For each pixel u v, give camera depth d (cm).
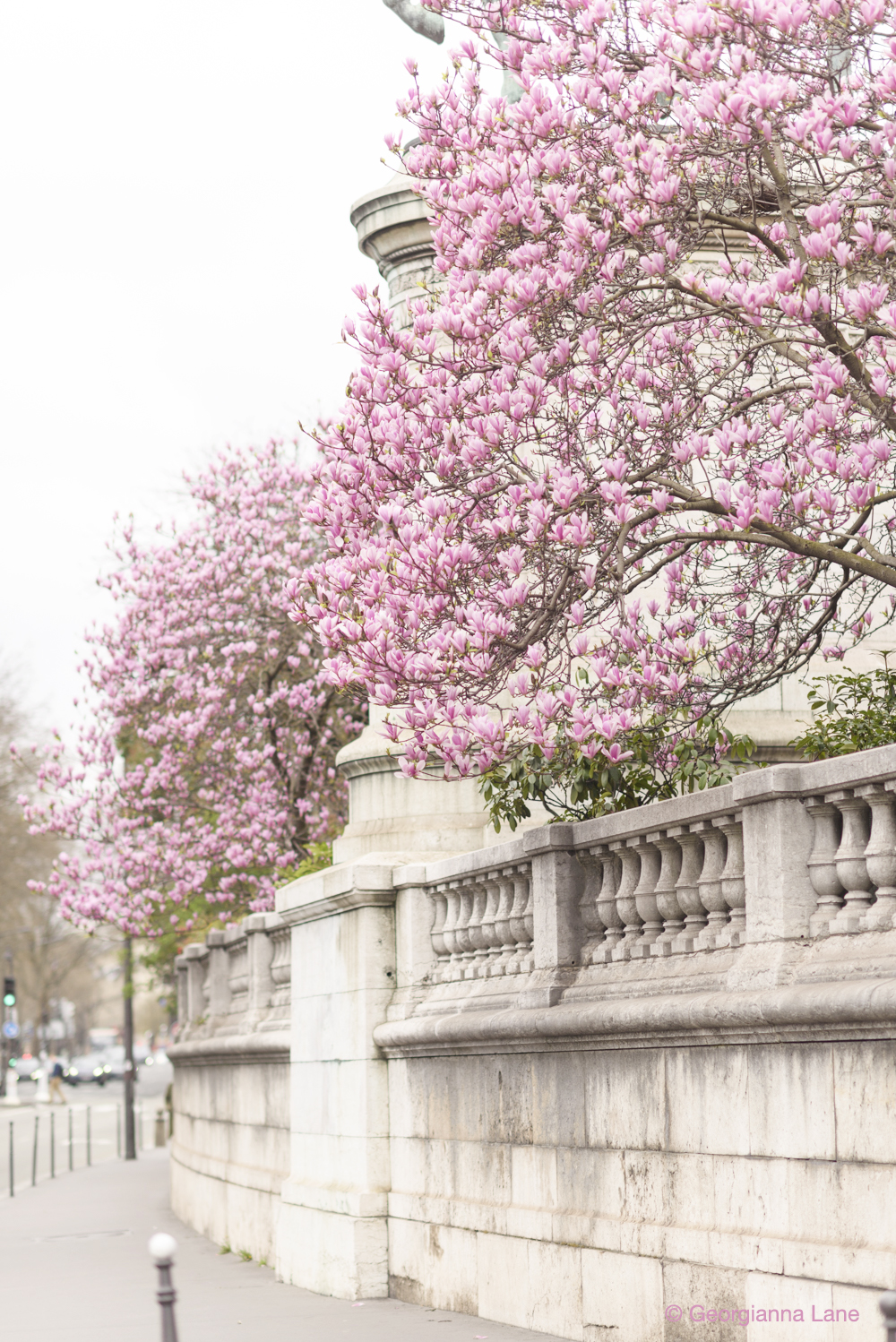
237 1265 1562
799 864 752
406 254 1491
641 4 943
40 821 2452
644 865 908
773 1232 747
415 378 1007
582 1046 926
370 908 1243
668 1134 840
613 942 942
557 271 934
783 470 890
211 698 2314
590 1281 906
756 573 1141
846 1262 689
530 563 948
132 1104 3706
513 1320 1004
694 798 835
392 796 1416
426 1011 1162
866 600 1315
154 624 2409
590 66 973
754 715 1343
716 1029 781
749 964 766
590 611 966
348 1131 1260
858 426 1080
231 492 2502
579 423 1008
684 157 953
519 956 1063
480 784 1095
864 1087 689
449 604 945
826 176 1134
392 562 943
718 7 884
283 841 2302
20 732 5884
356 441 987
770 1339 736
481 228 963
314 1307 1179
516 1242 998
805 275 905
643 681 951
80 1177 3130
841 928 725
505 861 1062
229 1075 1755
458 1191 1100
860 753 712
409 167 1042
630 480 964
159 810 2425
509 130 998
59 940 8694
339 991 1288
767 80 894
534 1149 990
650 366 1070
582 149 991
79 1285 1471
